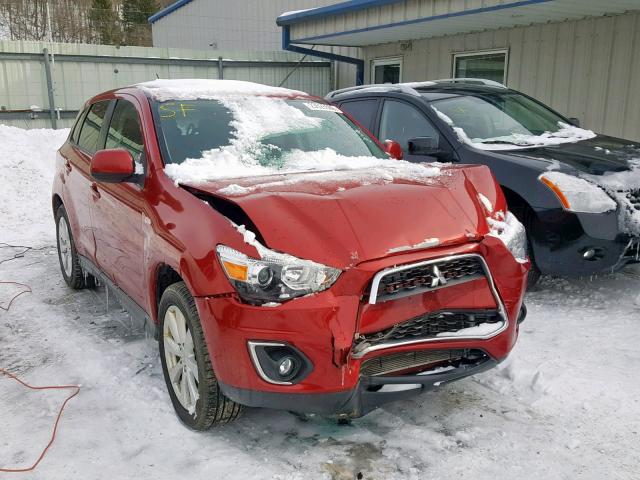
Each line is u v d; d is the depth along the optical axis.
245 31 20.38
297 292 2.54
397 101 6.02
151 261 3.21
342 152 4.00
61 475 2.69
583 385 3.37
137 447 2.90
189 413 3.01
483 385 3.47
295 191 2.96
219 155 3.53
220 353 2.64
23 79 13.78
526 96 6.57
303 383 2.55
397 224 2.76
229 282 2.61
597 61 8.68
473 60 10.70
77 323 4.61
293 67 16.25
